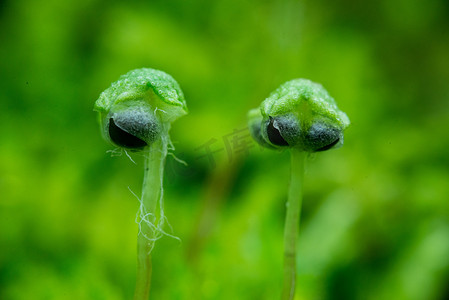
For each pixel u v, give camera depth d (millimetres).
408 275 75
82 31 91
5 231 72
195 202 77
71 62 89
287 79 92
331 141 50
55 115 85
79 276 67
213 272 68
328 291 72
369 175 85
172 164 79
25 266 68
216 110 88
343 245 77
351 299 73
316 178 86
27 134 82
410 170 88
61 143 83
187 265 69
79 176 79
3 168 76
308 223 82
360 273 75
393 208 82
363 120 91
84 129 84
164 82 50
